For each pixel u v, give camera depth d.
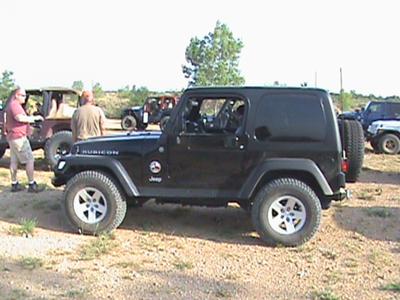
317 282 5.35
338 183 6.46
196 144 6.68
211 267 5.76
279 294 5.02
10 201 8.51
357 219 7.79
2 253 6.05
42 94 12.41
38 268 5.59
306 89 6.53
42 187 9.52
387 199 9.33
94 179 6.86
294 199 6.48
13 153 9.09
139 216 7.82
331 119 6.44
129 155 6.86
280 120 6.51
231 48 43.88
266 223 6.52
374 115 20.47
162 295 4.94
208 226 7.39
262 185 6.66
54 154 12.02
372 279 5.45
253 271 5.66
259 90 6.60
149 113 26.97
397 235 7.04
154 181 6.83
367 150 19.23
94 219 6.92
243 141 6.55
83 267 5.66
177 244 6.58
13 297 4.80
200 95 6.72
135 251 6.27
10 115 8.96
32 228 6.95
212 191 6.70
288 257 6.14
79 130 8.66
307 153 6.46
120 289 5.07
